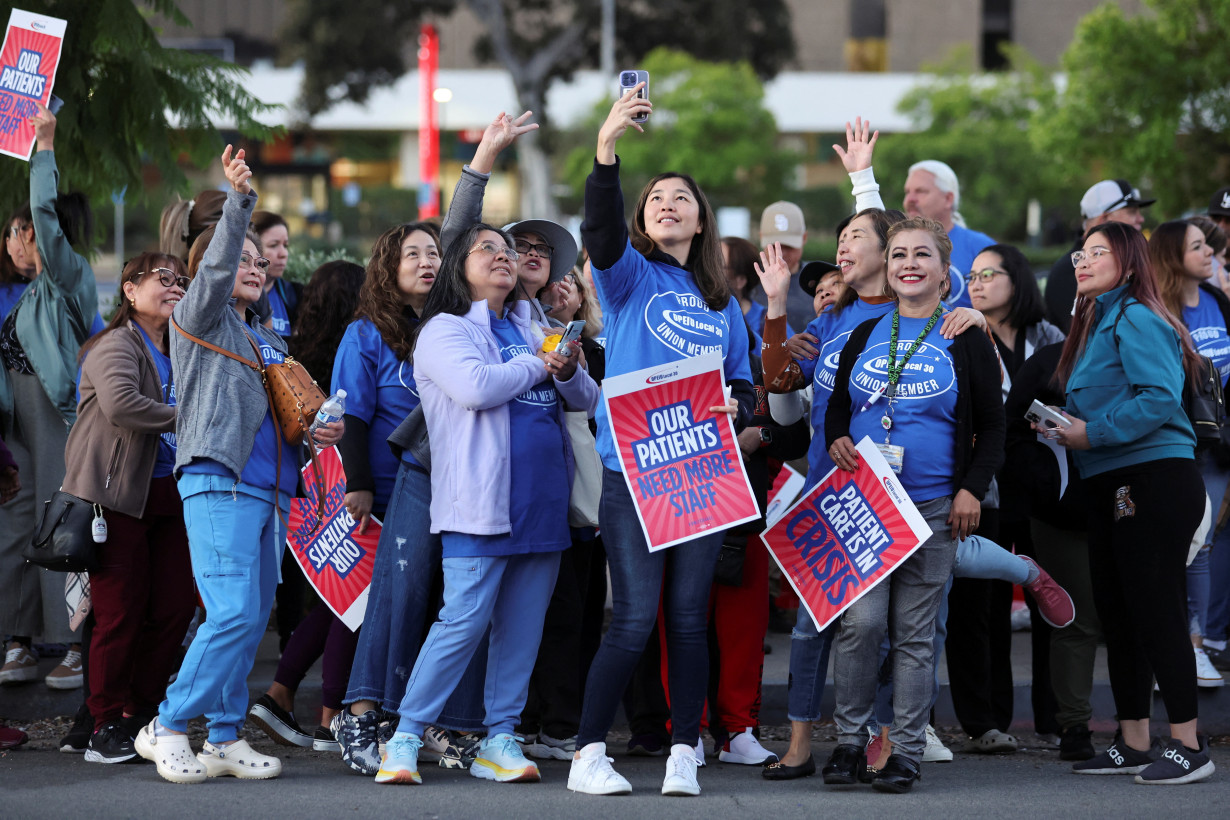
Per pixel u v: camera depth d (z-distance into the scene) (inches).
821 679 475.2
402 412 492.1
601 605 563.8
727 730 514.6
